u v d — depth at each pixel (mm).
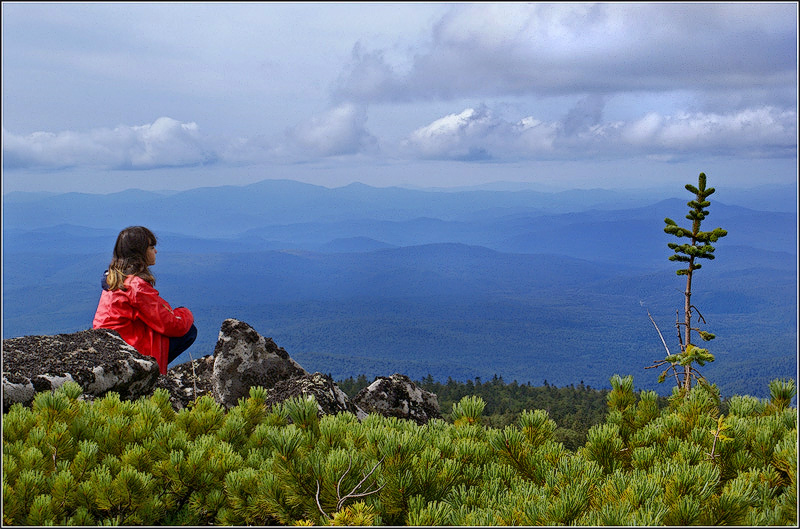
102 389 5828
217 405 5105
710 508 3383
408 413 8656
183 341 6637
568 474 3910
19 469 3785
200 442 4398
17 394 5176
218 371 8156
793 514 3461
